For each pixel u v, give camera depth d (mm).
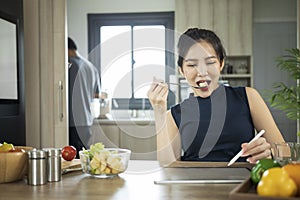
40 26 3691
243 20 4797
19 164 1175
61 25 3713
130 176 1262
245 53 4801
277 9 5055
